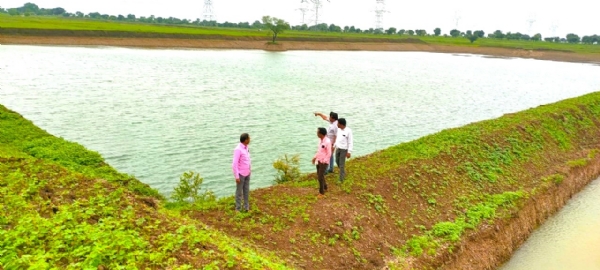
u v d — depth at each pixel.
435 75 84.00
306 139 30.66
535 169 22.45
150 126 31.77
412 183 17.36
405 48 167.12
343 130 16.23
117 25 127.50
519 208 17.80
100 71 59.09
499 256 15.46
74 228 9.43
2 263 7.81
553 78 90.38
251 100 44.81
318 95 50.88
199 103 41.44
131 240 9.02
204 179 22.45
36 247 8.48
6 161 13.94
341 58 115.81
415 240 14.21
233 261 8.98
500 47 172.12
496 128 25.45
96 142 27.17
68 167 17.78
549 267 15.42
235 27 195.88
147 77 56.62
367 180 16.95
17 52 73.38
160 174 22.77
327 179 17.14
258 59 96.81
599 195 22.38
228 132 31.48
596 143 29.72
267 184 22.06
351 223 14.03
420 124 38.44
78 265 7.83
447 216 16.19
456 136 23.25
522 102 55.47
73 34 97.25
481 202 17.62
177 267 8.30
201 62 81.38
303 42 142.75
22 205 10.41
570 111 33.12
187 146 27.62
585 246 16.94
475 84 72.50
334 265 12.24
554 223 18.86
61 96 40.22
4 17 121.56
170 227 10.43
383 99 50.81
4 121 23.25
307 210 14.28
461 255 14.30
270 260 10.98
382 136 33.28
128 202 11.71
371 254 13.11
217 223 13.11
